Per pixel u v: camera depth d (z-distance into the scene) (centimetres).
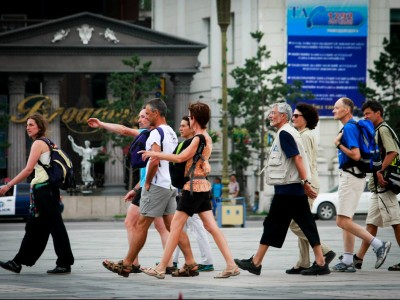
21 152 13075
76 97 15050
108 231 7269
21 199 10581
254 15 12888
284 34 12494
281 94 11931
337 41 12456
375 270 3791
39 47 13012
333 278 3412
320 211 10544
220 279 3381
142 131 3622
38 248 3691
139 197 3634
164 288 2936
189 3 14100
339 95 12481
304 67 12412
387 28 12619
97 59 13188
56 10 15538
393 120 11638
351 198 3681
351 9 12469
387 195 3788
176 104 13412
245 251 5038
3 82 14125
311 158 3662
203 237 3819
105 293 2741
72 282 3231
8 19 14488
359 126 3675
